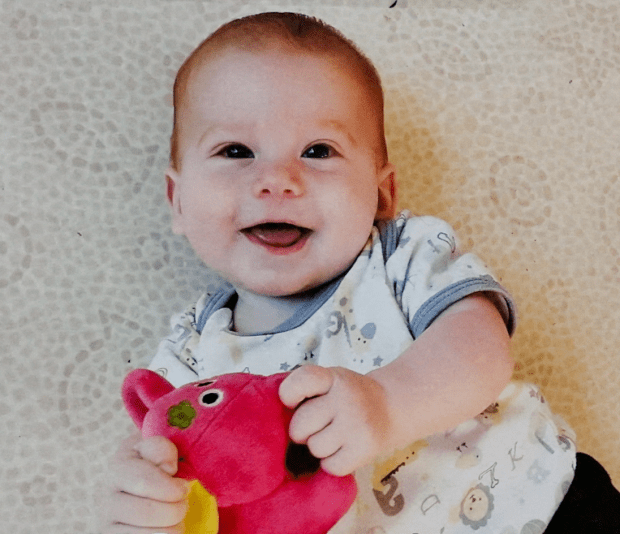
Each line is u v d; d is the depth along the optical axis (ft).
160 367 2.36
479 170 2.88
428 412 1.61
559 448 2.06
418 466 2.00
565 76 3.00
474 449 2.02
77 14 2.79
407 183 2.84
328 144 2.06
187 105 2.21
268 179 1.96
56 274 2.68
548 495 2.00
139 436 1.79
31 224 2.68
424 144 2.87
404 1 2.95
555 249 2.87
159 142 2.79
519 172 2.90
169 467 1.21
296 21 2.20
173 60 2.82
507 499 2.00
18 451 2.57
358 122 2.14
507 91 2.95
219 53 2.13
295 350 2.15
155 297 2.73
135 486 1.21
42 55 2.75
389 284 2.10
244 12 2.87
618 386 2.83
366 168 2.14
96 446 2.62
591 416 2.78
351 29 2.89
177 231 2.38
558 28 3.03
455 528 1.97
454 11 2.97
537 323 2.81
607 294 2.88
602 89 3.02
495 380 1.75
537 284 2.83
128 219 2.75
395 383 1.62
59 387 2.63
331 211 2.04
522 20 3.02
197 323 2.48
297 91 2.04
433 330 1.82
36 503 2.55
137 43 2.81
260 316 2.33
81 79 2.76
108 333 2.69
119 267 2.73
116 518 1.30
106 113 2.77
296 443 1.38
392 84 2.88
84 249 2.71
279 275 2.12
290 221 2.03
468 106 2.92
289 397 1.33
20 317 2.64
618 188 2.96
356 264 2.20
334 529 1.92
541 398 2.18
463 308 1.88
